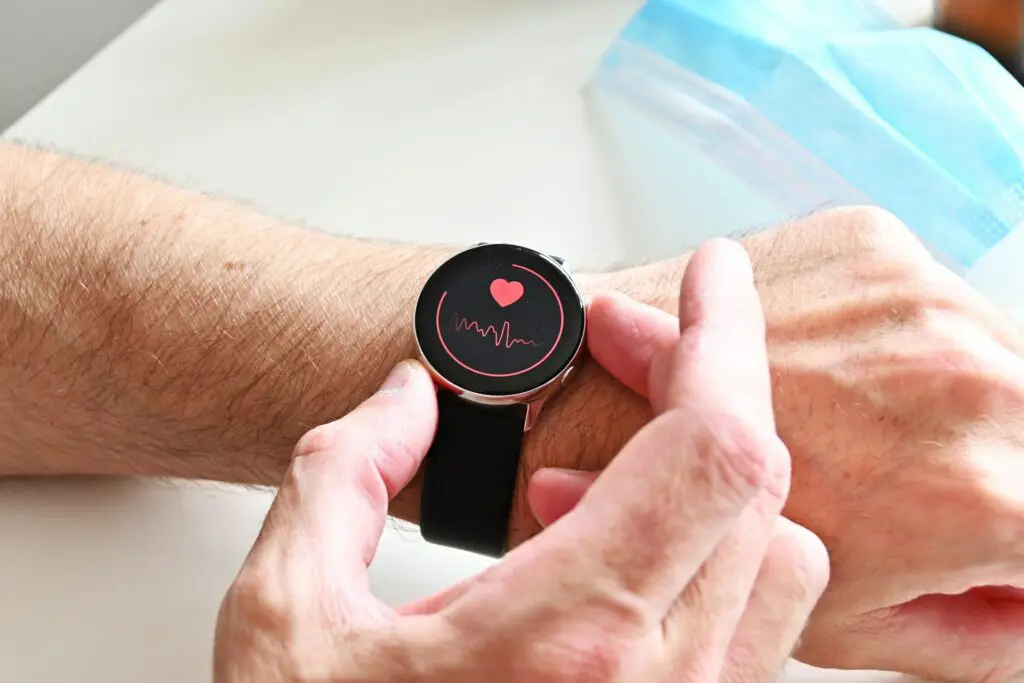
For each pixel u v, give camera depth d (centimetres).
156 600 39
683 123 47
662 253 45
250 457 40
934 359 37
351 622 31
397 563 40
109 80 48
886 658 38
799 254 39
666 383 33
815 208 45
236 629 32
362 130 48
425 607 32
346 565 32
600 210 46
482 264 37
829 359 37
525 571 30
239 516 41
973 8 47
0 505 40
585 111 48
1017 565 35
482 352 37
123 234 40
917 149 46
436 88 48
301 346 39
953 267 45
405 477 35
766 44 47
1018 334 38
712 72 47
